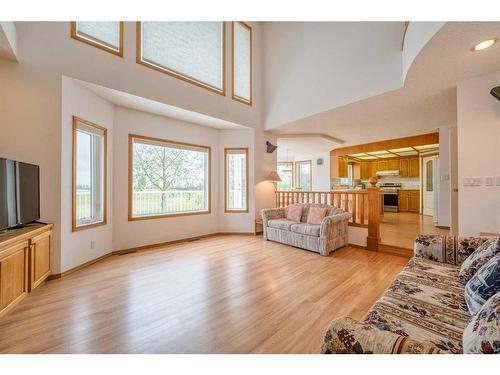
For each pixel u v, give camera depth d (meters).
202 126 5.04
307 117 4.39
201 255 3.67
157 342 1.60
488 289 1.12
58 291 2.38
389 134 5.70
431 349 0.72
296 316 1.94
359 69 3.49
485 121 2.59
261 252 3.85
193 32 4.25
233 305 2.12
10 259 1.97
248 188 5.31
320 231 3.73
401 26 3.03
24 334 1.68
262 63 5.46
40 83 2.67
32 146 2.63
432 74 2.63
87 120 3.17
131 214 3.90
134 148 4.05
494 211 2.52
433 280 1.62
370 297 2.28
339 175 8.29
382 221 6.29
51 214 2.70
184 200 4.80
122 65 3.29
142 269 3.03
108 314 1.96
